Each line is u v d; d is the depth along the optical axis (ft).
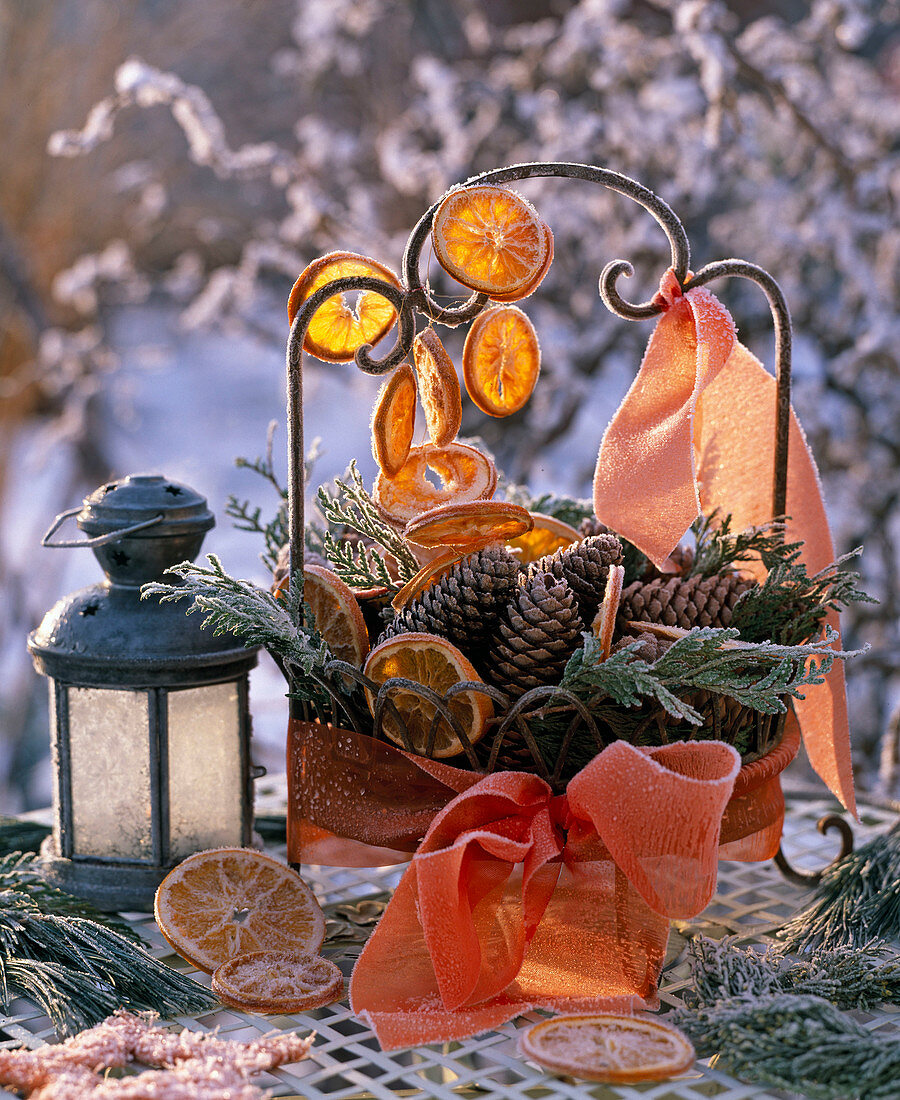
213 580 4.33
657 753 4.14
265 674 8.78
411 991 4.19
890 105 9.11
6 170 12.89
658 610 4.36
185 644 4.55
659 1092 4.01
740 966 4.25
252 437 15.61
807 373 8.73
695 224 9.77
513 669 4.21
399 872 4.83
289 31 12.66
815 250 8.75
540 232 4.24
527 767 4.29
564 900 4.26
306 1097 4.00
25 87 12.75
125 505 4.60
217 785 4.66
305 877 4.79
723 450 4.68
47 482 14.42
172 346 13.44
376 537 4.52
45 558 13.11
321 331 4.48
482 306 4.41
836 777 4.65
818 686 4.65
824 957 4.30
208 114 7.62
